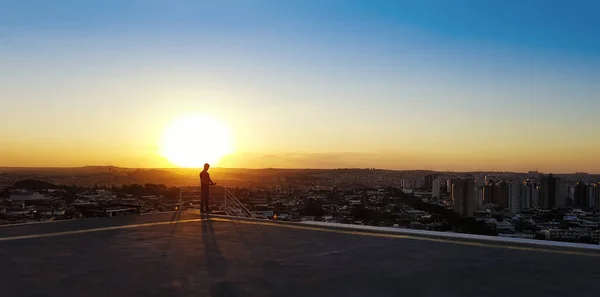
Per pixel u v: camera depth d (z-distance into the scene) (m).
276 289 5.79
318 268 6.93
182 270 6.81
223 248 8.58
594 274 6.52
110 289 5.79
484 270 6.78
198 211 15.26
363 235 10.12
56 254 8.02
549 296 5.48
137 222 12.53
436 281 6.16
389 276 6.45
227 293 5.61
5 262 7.37
